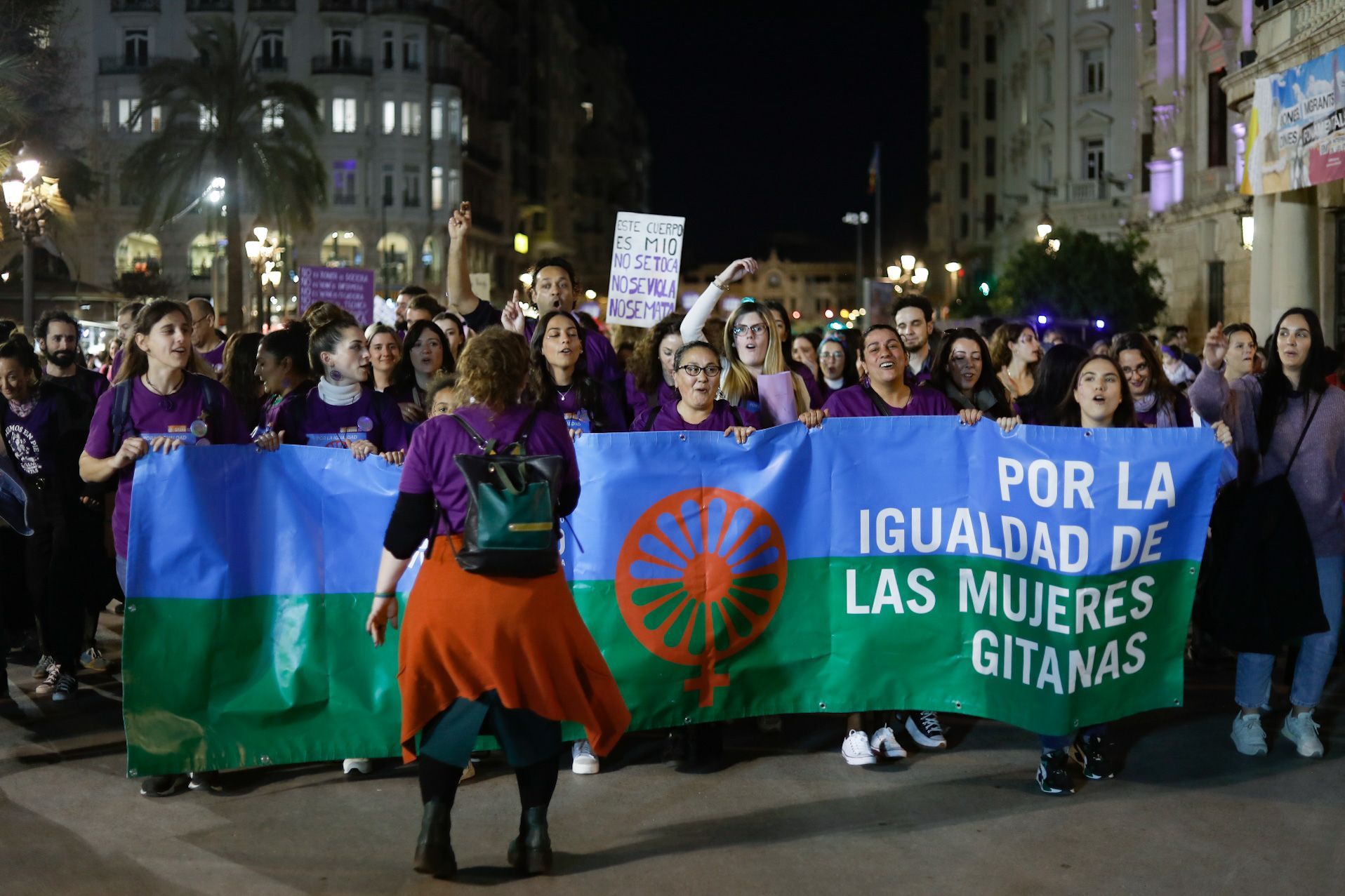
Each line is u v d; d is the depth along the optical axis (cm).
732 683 633
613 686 512
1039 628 605
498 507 477
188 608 585
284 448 602
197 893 485
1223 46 2772
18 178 1772
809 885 489
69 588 759
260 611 598
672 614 625
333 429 662
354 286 1773
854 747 635
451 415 507
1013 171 5644
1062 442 608
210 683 588
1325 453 647
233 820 562
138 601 579
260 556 598
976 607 630
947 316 5162
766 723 690
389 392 753
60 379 866
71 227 2770
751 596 632
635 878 498
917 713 669
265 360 747
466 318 873
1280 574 634
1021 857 516
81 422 768
